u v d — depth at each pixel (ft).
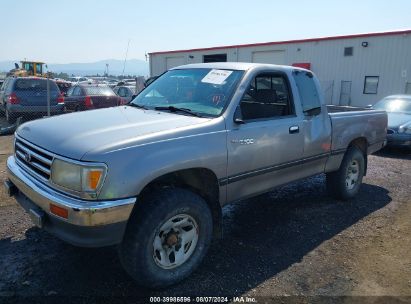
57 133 10.35
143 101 14.42
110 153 9.06
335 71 67.87
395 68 61.11
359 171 18.76
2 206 15.81
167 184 10.94
